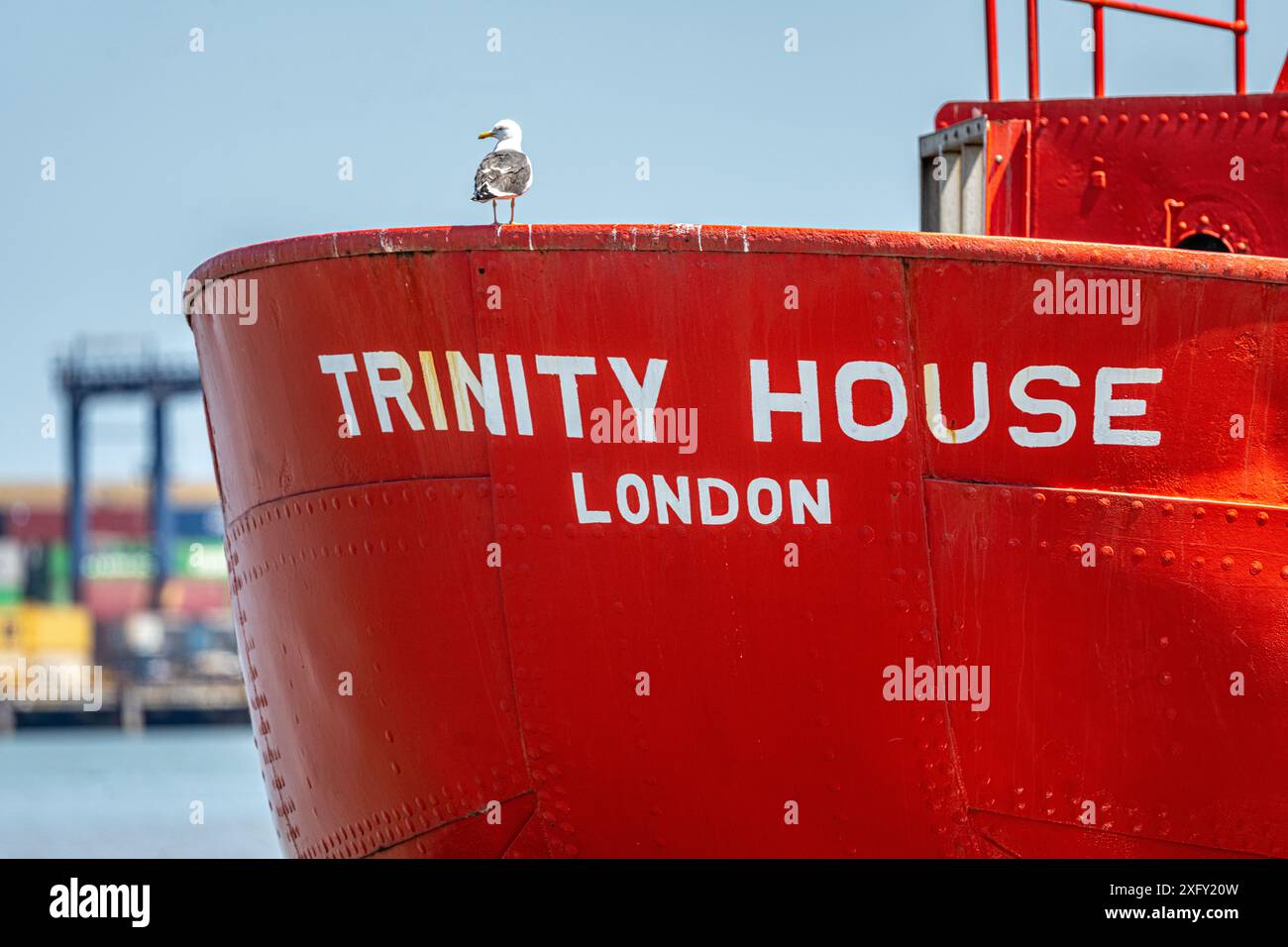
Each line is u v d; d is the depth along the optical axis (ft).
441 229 21.93
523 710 22.61
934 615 21.75
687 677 22.08
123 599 330.54
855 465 21.57
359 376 22.90
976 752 22.02
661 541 21.85
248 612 26.76
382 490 23.02
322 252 22.67
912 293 21.25
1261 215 26.96
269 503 24.93
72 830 67.05
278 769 27.02
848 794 22.30
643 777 22.50
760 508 21.68
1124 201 27.66
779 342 21.40
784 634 21.85
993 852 22.40
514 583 22.27
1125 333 21.30
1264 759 21.76
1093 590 21.58
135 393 289.12
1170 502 21.49
